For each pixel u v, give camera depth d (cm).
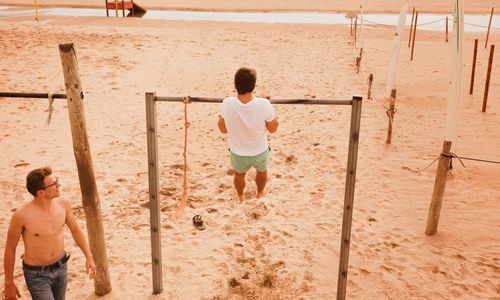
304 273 596
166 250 636
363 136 1027
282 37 2125
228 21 2731
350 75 1522
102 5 3441
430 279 582
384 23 2792
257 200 769
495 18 3078
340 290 521
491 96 1305
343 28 2453
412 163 902
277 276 591
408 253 634
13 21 2509
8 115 1144
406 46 2006
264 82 1433
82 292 550
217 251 636
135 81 1431
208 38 2064
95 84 1388
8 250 387
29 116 1141
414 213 734
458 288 564
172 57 1722
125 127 1095
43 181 381
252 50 1858
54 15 2864
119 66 1575
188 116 1175
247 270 601
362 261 616
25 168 875
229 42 1992
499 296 550
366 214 730
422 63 1709
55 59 1642
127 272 589
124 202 763
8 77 1432
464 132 1055
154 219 517
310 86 1395
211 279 580
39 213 389
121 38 2011
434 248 644
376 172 866
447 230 687
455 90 796
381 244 653
